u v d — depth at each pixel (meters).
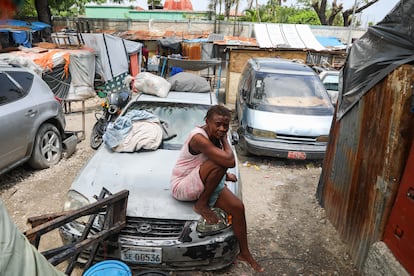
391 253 2.71
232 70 11.99
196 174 2.56
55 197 4.25
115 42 12.66
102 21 20.86
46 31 16.98
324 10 23.36
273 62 8.02
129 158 3.50
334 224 3.94
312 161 6.25
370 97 3.23
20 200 4.14
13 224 1.35
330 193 4.18
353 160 3.54
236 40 16.77
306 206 4.52
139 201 2.82
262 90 6.73
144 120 3.94
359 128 3.45
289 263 3.24
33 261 1.32
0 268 1.15
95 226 2.70
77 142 6.09
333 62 14.05
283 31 16.75
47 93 5.12
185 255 2.68
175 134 4.02
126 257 2.66
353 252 3.33
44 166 5.00
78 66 11.01
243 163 6.07
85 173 3.20
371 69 3.23
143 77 4.76
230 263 2.94
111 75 12.48
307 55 13.55
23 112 4.38
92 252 2.43
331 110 6.36
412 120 2.62
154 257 2.65
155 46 18.81
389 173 2.77
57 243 3.33
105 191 2.72
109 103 6.15
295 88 6.82
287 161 6.26
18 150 4.34
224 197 2.68
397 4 2.99
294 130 5.80
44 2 16.81
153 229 2.71
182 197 2.74
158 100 4.48
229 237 2.75
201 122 4.19
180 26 21.06
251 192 4.90
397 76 2.75
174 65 9.74
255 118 6.07
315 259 3.33
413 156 2.54
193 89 5.06
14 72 4.60
